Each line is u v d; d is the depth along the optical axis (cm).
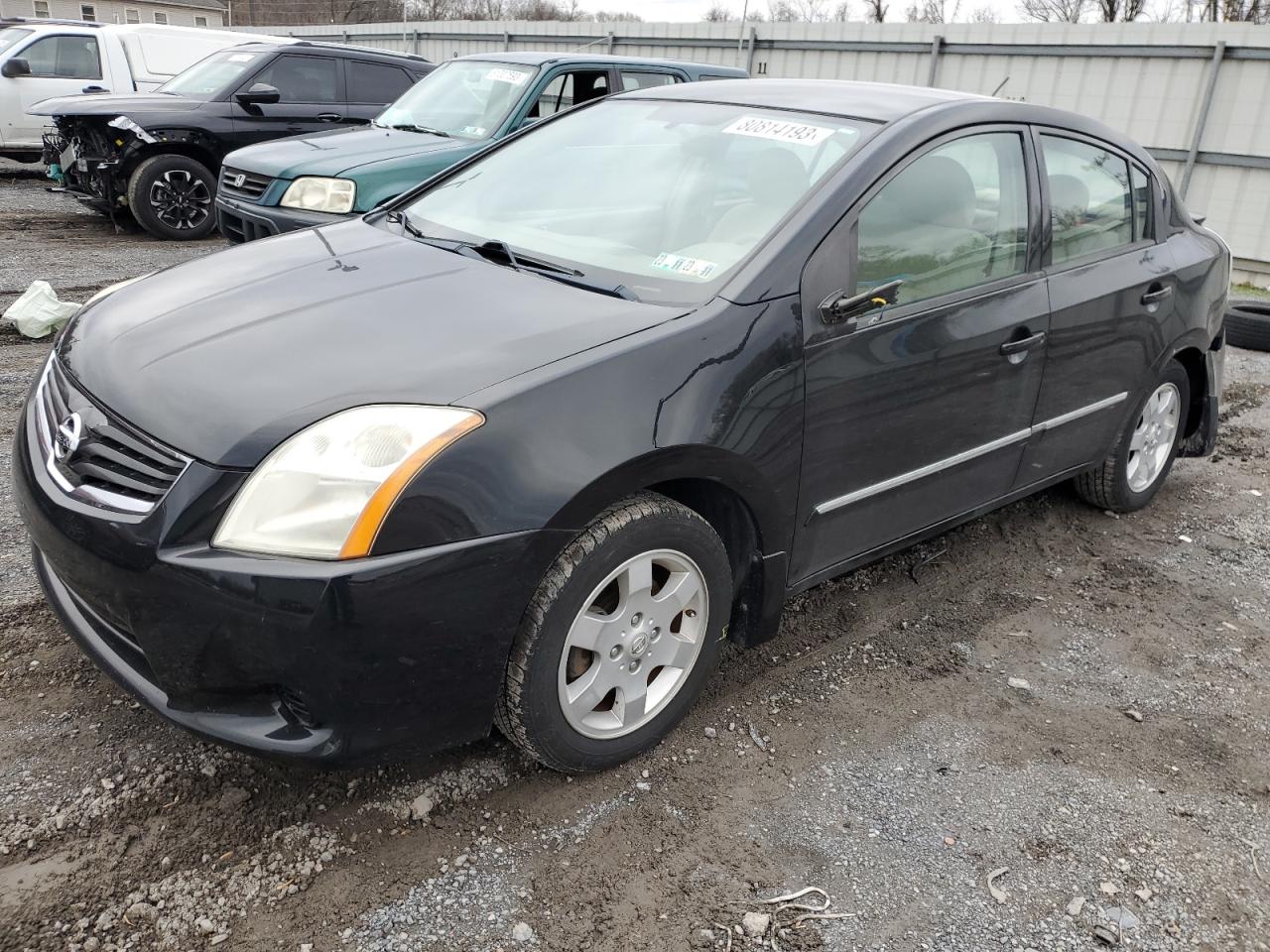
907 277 283
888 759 261
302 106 968
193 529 192
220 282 271
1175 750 274
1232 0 2512
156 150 911
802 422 255
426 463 193
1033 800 248
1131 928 210
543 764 234
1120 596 363
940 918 209
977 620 337
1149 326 381
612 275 266
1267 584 381
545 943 195
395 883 206
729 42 1416
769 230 263
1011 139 325
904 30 1236
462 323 234
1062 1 3192
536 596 212
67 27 1245
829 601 341
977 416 313
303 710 201
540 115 744
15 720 246
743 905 208
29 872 201
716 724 269
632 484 218
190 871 205
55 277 733
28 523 221
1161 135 1080
